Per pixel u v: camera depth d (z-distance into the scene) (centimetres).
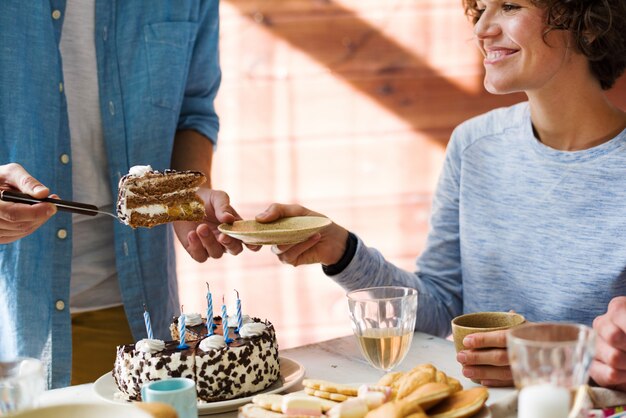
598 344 147
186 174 182
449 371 165
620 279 184
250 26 400
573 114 190
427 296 211
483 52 191
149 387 132
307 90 407
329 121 410
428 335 191
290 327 414
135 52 218
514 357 112
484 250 205
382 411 121
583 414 117
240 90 405
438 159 415
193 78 237
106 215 218
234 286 409
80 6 212
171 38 222
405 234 420
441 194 221
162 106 221
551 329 116
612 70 188
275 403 136
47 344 207
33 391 121
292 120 408
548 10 177
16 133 205
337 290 414
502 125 208
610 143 187
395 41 405
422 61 407
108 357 220
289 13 401
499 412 139
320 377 165
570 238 191
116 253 216
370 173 414
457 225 218
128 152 218
